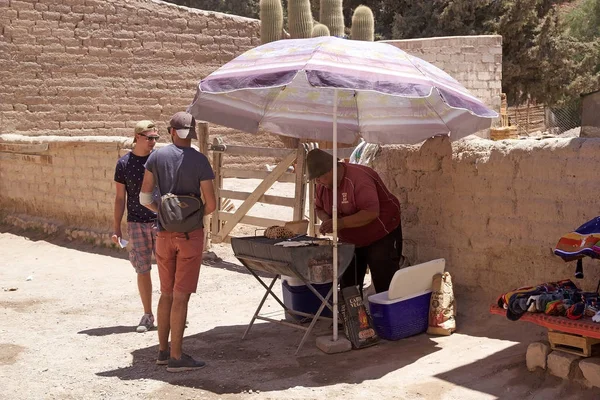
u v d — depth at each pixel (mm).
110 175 12195
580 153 5848
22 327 7379
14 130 17328
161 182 5770
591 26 39688
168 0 36344
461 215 7023
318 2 36531
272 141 21203
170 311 5949
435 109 6902
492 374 5359
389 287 6484
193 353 6340
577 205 5875
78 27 18188
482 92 22438
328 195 6707
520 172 6371
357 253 6949
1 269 10883
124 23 18859
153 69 19359
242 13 36688
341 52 5617
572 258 5160
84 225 12883
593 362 4828
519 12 31188
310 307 7090
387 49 5859
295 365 5910
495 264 6707
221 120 7020
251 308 7945
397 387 5297
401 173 7711
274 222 10359
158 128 19531
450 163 7113
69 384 5625
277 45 6090
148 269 7207
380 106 7172
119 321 7617
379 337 6492
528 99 32938
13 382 5695
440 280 6570
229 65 6039
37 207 14172
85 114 18406
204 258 10336
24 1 17391
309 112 7430
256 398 5219
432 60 22188
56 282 9758
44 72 17750
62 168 13305
